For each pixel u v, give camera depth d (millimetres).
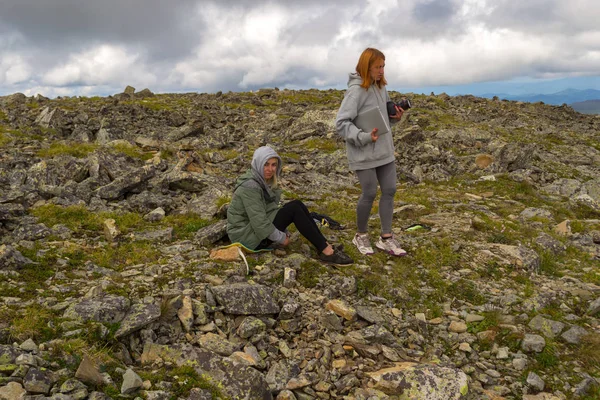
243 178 6539
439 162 17422
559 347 5488
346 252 7195
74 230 7473
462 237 8531
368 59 6184
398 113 6547
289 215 6637
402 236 8281
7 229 7395
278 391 4309
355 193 12664
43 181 9938
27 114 27484
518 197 13055
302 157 17516
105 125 21594
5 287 5156
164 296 5145
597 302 6371
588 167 18859
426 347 5461
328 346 5125
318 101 45438
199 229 8031
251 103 42562
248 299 5387
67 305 4836
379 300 6180
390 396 4316
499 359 5293
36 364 3742
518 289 6836
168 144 17250
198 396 3801
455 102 44531
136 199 9297
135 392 3740
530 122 34812
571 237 9562
